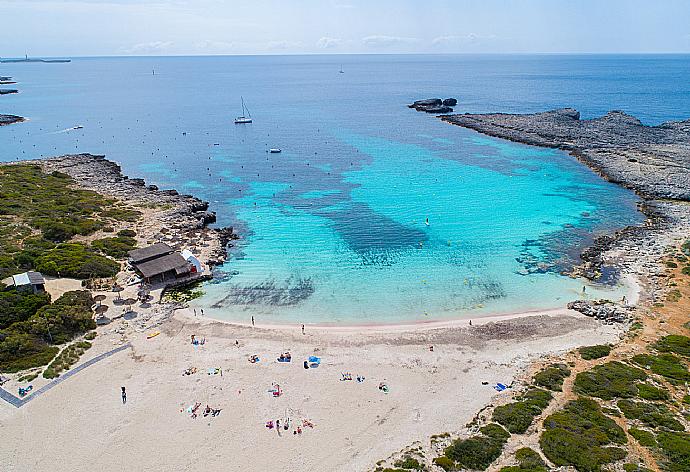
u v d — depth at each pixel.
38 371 47.53
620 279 68.06
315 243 82.62
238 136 174.75
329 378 47.41
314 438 39.53
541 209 96.75
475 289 67.00
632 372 45.75
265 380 47.00
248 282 69.50
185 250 74.19
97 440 39.22
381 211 97.06
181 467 36.69
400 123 195.12
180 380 46.88
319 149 152.25
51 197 97.38
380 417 42.00
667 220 87.94
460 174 121.38
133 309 60.31
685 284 64.75
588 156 131.12
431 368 49.12
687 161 122.62
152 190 109.12
